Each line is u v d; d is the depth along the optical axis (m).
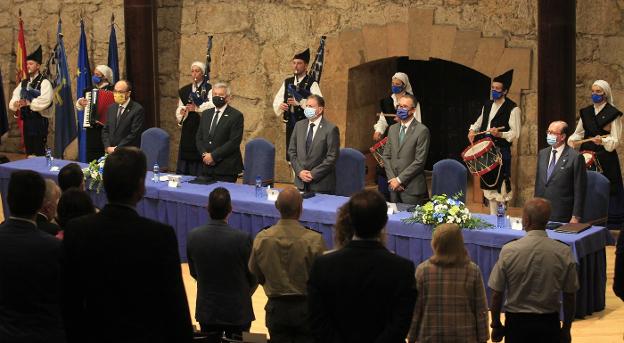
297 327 5.23
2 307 3.88
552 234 7.21
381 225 3.76
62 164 10.55
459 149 12.88
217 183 9.42
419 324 5.07
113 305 3.42
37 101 12.91
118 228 3.43
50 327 3.89
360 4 12.05
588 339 6.86
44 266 3.86
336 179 9.22
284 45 12.59
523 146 11.25
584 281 7.22
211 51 13.03
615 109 9.61
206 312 5.61
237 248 5.52
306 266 5.19
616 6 10.60
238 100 12.99
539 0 10.23
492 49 11.34
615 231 9.77
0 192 10.67
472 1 11.39
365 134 12.77
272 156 9.66
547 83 10.27
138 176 3.49
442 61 12.80
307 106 9.05
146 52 12.55
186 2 13.07
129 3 12.45
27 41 14.55
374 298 3.68
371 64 12.59
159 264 3.42
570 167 8.05
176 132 13.39
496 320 5.36
